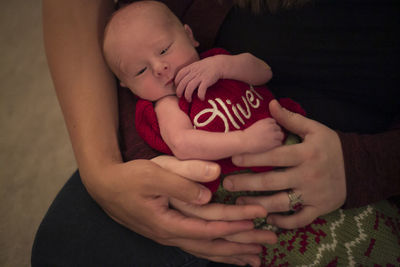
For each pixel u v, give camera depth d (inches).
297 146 28.3
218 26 36.8
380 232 29.9
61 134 72.3
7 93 79.7
